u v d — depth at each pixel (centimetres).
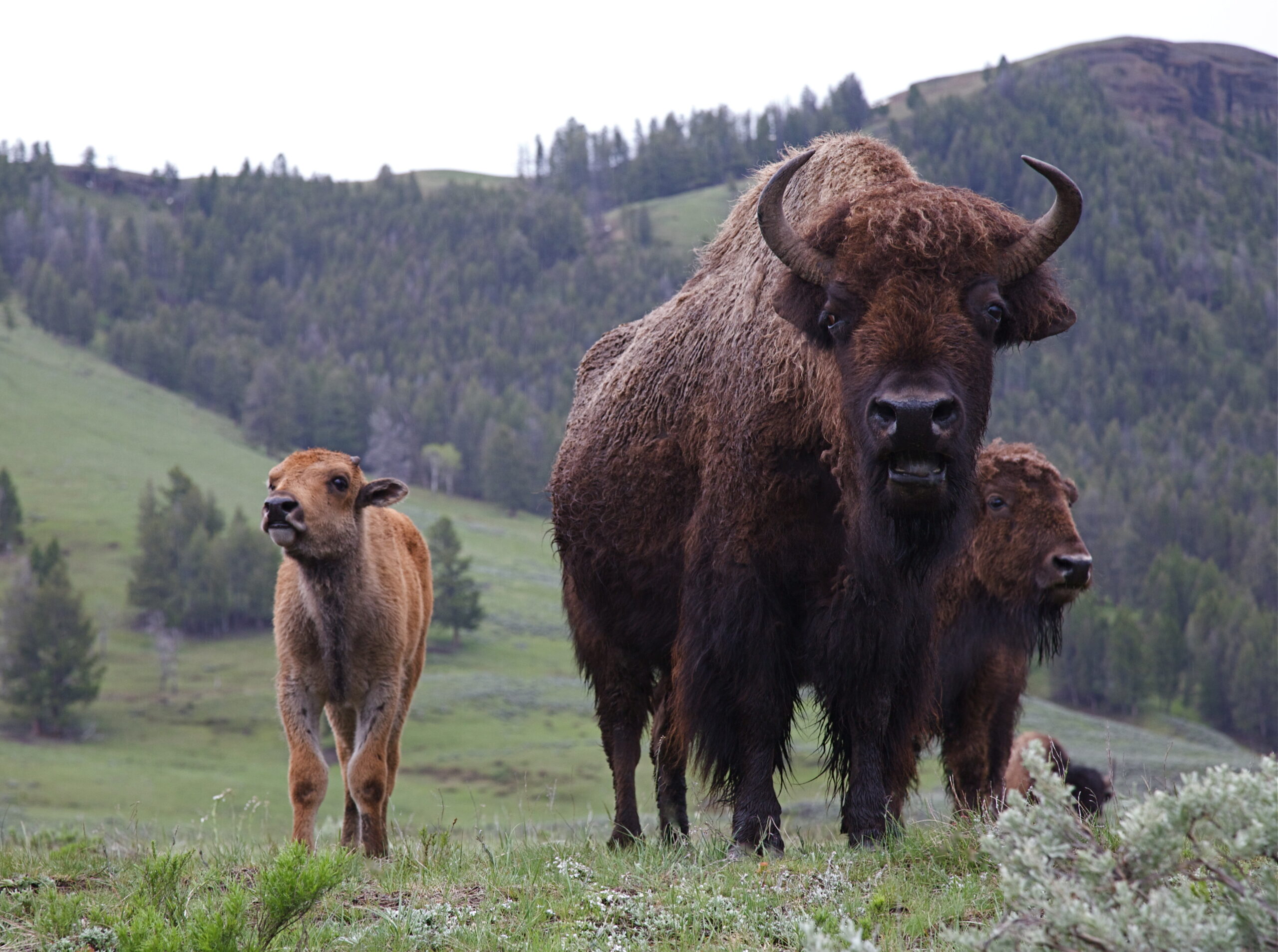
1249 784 1101
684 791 2580
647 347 2573
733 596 2061
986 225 1794
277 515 2378
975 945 1096
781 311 1892
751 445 2058
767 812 2023
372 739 2494
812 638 2022
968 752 2784
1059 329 1825
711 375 2280
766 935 1485
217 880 1762
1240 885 1090
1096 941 1016
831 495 2006
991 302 1750
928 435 1642
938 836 1841
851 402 1759
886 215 1792
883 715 2011
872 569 1923
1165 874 1161
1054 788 1177
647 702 2684
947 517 1777
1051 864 1159
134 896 1591
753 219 2439
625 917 1582
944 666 2714
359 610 2505
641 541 2458
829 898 1593
